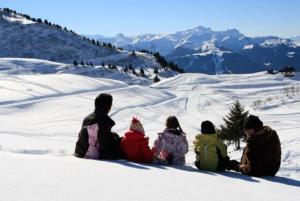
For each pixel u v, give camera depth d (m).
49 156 8.67
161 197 5.55
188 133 49.03
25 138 24.59
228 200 5.95
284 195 6.97
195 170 9.34
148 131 47.38
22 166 6.73
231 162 10.05
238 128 35.00
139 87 87.88
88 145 9.15
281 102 67.19
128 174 7.19
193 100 81.50
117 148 9.50
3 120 45.91
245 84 106.00
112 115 57.66
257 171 9.22
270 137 9.20
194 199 5.70
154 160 9.98
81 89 76.44
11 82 73.69
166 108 69.38
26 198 4.67
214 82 115.12
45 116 51.22
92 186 5.74
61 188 5.38
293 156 15.48
